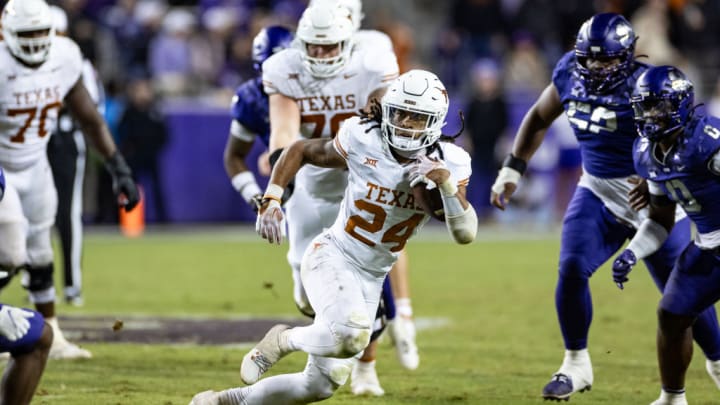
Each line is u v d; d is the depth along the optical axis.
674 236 21.39
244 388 17.72
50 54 24.75
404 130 16.75
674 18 61.44
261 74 24.05
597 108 21.30
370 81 21.80
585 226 21.66
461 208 16.64
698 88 62.47
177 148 57.66
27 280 25.42
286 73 21.86
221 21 60.62
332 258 17.56
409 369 24.38
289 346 17.41
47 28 24.05
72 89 25.56
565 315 21.56
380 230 17.39
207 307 34.12
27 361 16.08
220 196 58.59
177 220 58.00
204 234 56.03
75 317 31.61
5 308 15.84
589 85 21.23
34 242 25.27
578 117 21.61
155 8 61.50
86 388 21.75
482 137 57.41
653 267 21.75
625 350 27.45
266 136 23.84
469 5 63.88
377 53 21.95
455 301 35.88
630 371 24.84
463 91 63.16
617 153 21.38
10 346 15.89
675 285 19.31
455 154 17.20
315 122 22.00
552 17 64.50
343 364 17.23
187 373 23.64
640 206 20.25
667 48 60.88
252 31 58.72
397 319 23.59
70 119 31.88
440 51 64.38
